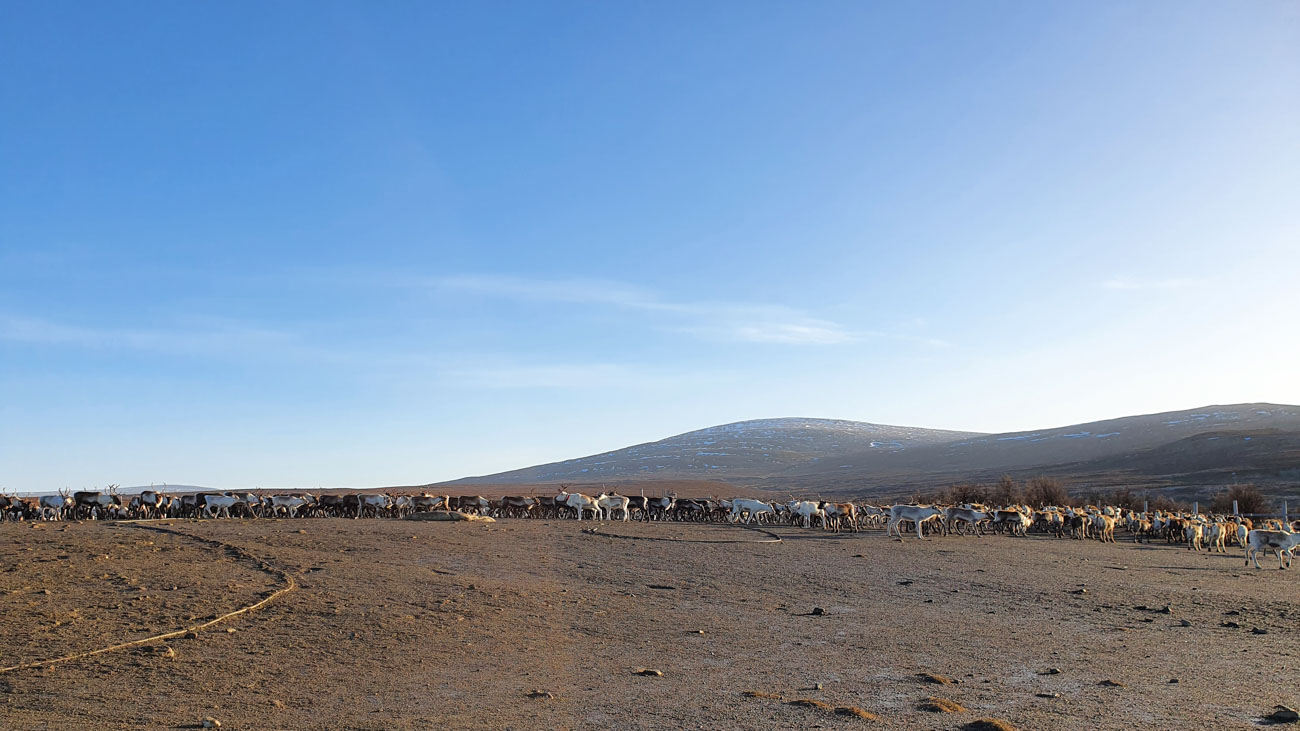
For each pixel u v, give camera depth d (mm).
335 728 12289
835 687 14969
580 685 15047
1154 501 101750
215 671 15516
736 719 12828
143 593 21656
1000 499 95000
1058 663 17031
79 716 12578
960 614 22859
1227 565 36938
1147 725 12578
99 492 51781
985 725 12227
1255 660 17328
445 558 30609
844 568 32000
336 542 32875
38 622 18359
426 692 14516
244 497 54156
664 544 38844
